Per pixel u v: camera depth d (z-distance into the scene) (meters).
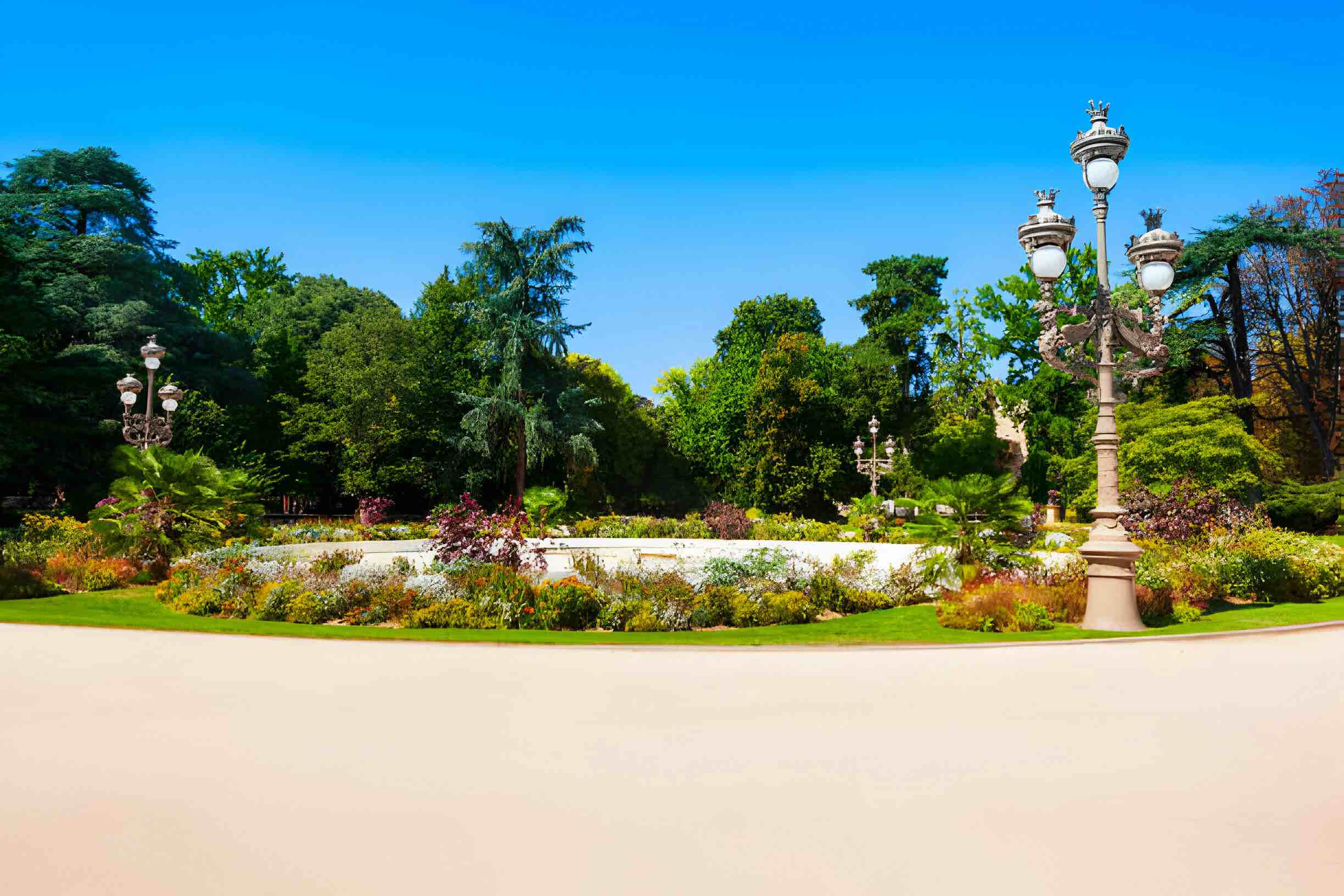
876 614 14.76
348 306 57.78
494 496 50.81
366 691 7.86
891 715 6.83
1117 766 5.32
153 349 22.25
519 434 46.25
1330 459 45.31
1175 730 6.28
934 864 3.80
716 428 58.81
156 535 19.84
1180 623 12.99
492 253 47.44
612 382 57.53
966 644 11.17
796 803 4.61
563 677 8.70
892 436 56.28
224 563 16.84
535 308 48.28
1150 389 47.34
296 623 13.73
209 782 4.96
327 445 50.00
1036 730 6.27
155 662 9.59
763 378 53.22
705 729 6.32
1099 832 4.19
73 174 44.56
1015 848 3.98
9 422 33.84
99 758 5.48
